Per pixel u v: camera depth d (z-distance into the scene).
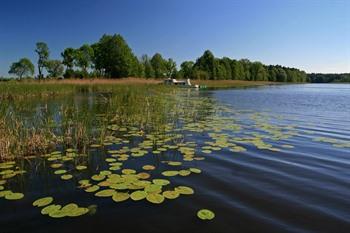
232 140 5.59
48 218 2.50
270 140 5.64
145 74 54.88
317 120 8.52
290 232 2.32
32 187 3.19
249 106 12.89
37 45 47.66
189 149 4.85
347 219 2.54
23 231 2.30
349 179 3.54
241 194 3.06
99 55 52.16
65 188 3.15
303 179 3.53
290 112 10.59
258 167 3.98
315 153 4.71
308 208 2.75
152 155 4.49
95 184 3.25
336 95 23.22
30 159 4.24
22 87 15.72
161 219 2.50
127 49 51.31
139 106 9.34
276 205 2.81
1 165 3.96
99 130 6.28
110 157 4.34
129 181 3.33
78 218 2.50
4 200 2.86
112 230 2.32
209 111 10.38
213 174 3.67
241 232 2.31
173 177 3.53
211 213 2.60
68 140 5.20
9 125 5.43
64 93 18.94
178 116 8.90
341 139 5.89
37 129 5.38
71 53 50.06
